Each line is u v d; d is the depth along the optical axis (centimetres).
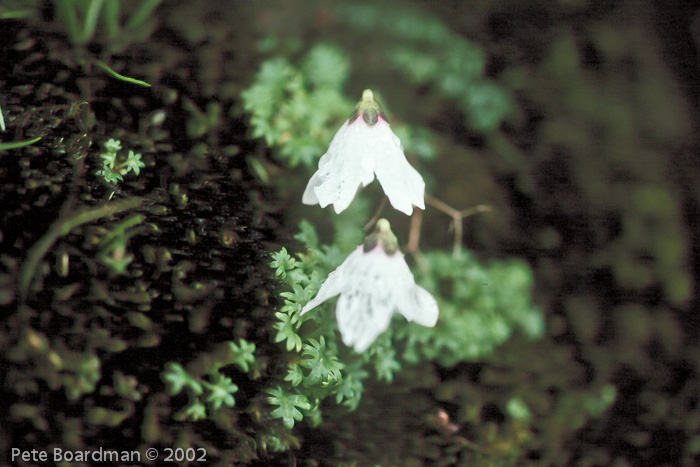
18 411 23
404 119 33
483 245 32
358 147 24
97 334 23
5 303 23
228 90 28
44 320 23
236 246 25
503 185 33
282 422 24
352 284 23
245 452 24
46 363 23
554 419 29
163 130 26
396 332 28
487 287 30
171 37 29
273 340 24
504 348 30
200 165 26
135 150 26
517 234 33
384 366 26
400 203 24
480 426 28
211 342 24
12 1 26
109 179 24
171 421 23
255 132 28
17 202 24
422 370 28
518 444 28
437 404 28
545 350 31
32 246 23
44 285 23
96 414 23
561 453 28
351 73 33
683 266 33
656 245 33
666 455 29
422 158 32
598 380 30
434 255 30
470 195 32
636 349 31
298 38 33
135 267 24
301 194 28
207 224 25
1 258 23
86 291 23
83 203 24
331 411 26
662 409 30
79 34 27
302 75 30
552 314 32
